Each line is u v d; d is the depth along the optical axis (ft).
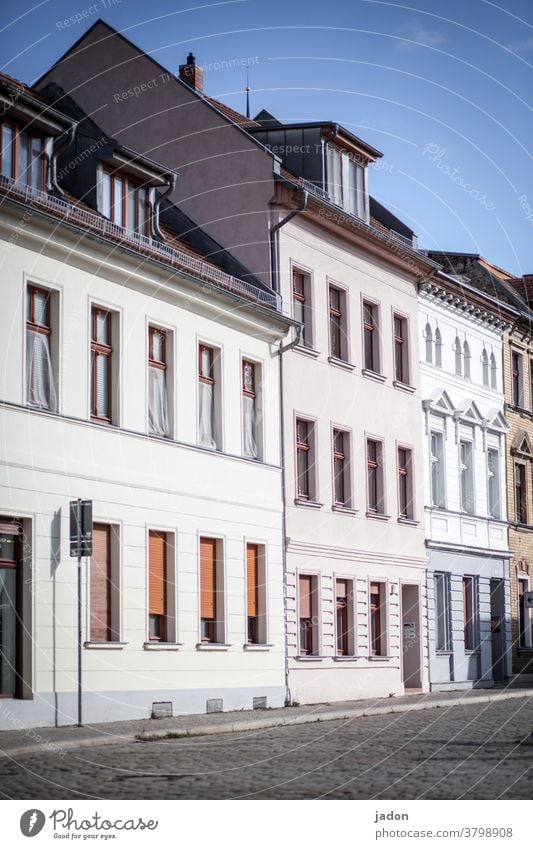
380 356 123.24
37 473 75.97
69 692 77.20
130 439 85.40
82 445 80.28
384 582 121.39
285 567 104.63
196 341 94.43
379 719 89.10
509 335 156.15
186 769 53.26
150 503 87.04
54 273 78.89
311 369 111.24
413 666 127.65
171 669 88.07
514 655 151.74
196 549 92.27
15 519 74.79
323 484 111.75
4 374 74.02
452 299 138.92
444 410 136.05
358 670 115.03
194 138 110.52
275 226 106.42
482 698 115.24
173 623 88.89
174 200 111.14
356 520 116.78
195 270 91.86
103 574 82.53
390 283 126.31
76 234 79.71
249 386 102.58
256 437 102.99
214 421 97.14
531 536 158.20
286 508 105.50
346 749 63.26
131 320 86.74
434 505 133.28
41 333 78.28
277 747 64.64
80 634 74.28
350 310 118.32
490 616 146.72
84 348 81.35
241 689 96.68
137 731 71.51
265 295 103.81
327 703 107.14
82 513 75.31
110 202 90.43
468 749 63.00
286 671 103.40
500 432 151.74
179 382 91.97
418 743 66.90
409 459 128.47
